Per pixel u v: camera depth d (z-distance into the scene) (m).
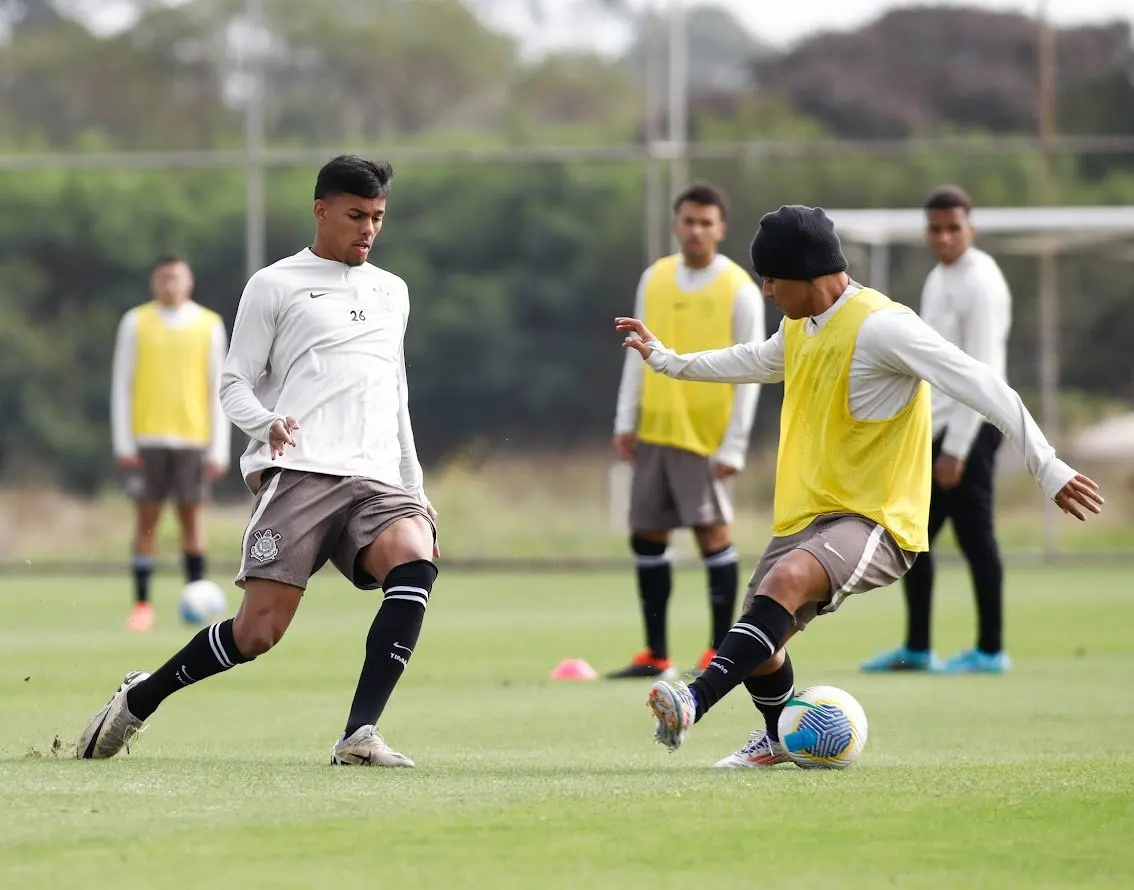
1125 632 38.25
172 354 42.59
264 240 71.12
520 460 70.56
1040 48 61.00
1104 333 66.75
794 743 17.48
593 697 27.05
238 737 21.66
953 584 52.91
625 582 54.06
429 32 73.06
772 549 17.86
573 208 72.50
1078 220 57.03
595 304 72.00
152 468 42.31
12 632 39.22
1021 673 30.77
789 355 17.84
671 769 17.95
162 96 71.06
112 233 70.69
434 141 73.19
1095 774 17.00
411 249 72.50
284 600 17.97
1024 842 13.45
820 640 37.50
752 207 67.38
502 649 35.62
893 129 68.69
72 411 69.06
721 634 31.67
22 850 13.00
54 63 70.50
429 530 18.55
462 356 71.44
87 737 18.47
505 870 12.40
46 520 66.31
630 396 31.75
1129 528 62.03
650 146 58.97
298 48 71.88
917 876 12.31
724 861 12.73
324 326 18.27
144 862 12.62
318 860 12.69
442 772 17.34
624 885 11.98
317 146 72.00
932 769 17.55
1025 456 16.61
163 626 41.03
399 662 17.94
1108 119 61.34
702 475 31.02
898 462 17.34
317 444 18.14
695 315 31.05
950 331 30.70
